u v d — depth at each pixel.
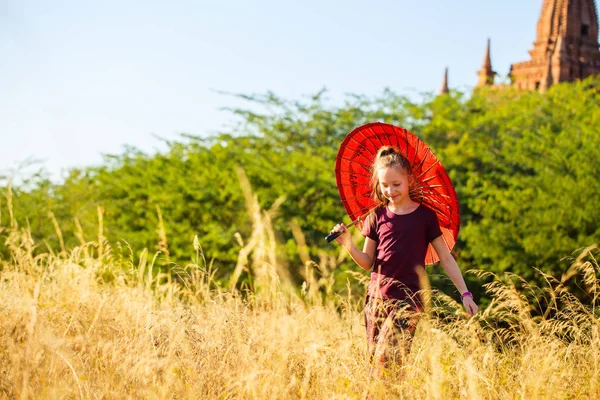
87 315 4.14
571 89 25.69
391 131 4.49
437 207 4.46
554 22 60.00
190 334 3.85
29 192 20.42
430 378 3.29
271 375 3.25
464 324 3.97
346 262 15.70
